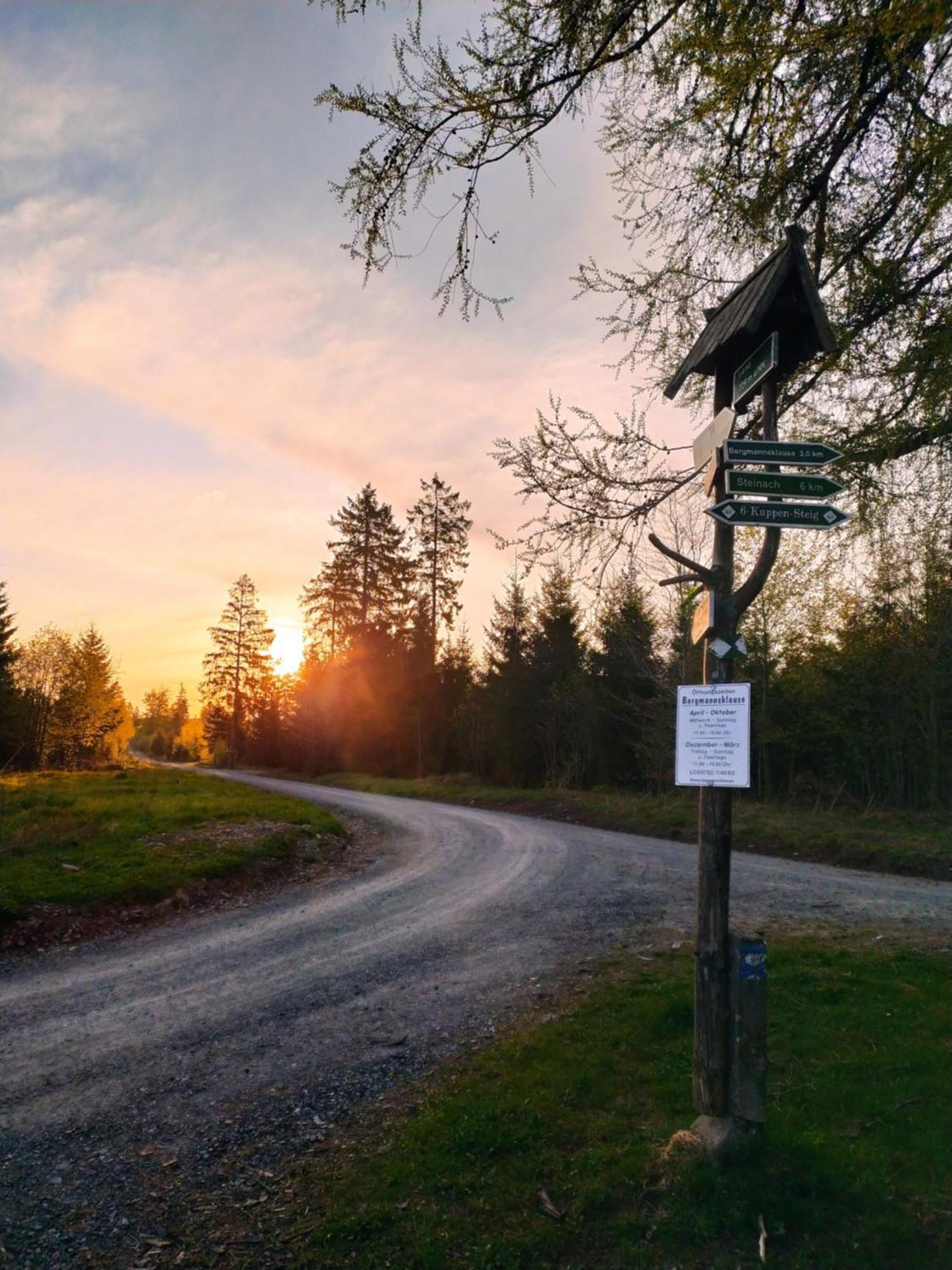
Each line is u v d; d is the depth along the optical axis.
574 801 21.22
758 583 3.51
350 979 6.87
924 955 6.52
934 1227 2.85
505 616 33.12
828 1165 3.22
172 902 9.64
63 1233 3.29
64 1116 4.41
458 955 7.46
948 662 17.53
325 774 44.16
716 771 3.37
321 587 44.72
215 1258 3.06
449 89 3.43
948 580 10.10
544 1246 2.92
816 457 3.52
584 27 3.51
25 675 46.16
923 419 4.48
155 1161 3.88
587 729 26.61
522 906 9.44
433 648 41.47
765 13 3.44
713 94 3.88
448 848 14.57
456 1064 4.91
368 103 3.45
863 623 17.75
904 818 15.13
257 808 16.75
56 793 18.28
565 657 30.78
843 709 19.66
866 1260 2.71
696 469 4.20
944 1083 3.91
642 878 11.12
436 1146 3.69
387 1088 4.63
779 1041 4.64
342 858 13.51
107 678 49.69
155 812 15.14
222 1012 6.11
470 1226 3.07
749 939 3.34
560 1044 4.91
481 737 33.34
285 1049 5.33
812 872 11.61
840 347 4.63
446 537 42.97
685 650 18.48
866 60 3.78
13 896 8.73
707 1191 3.09
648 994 5.80
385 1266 2.88
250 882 11.02
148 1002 6.36
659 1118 3.84
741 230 4.81
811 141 4.30
